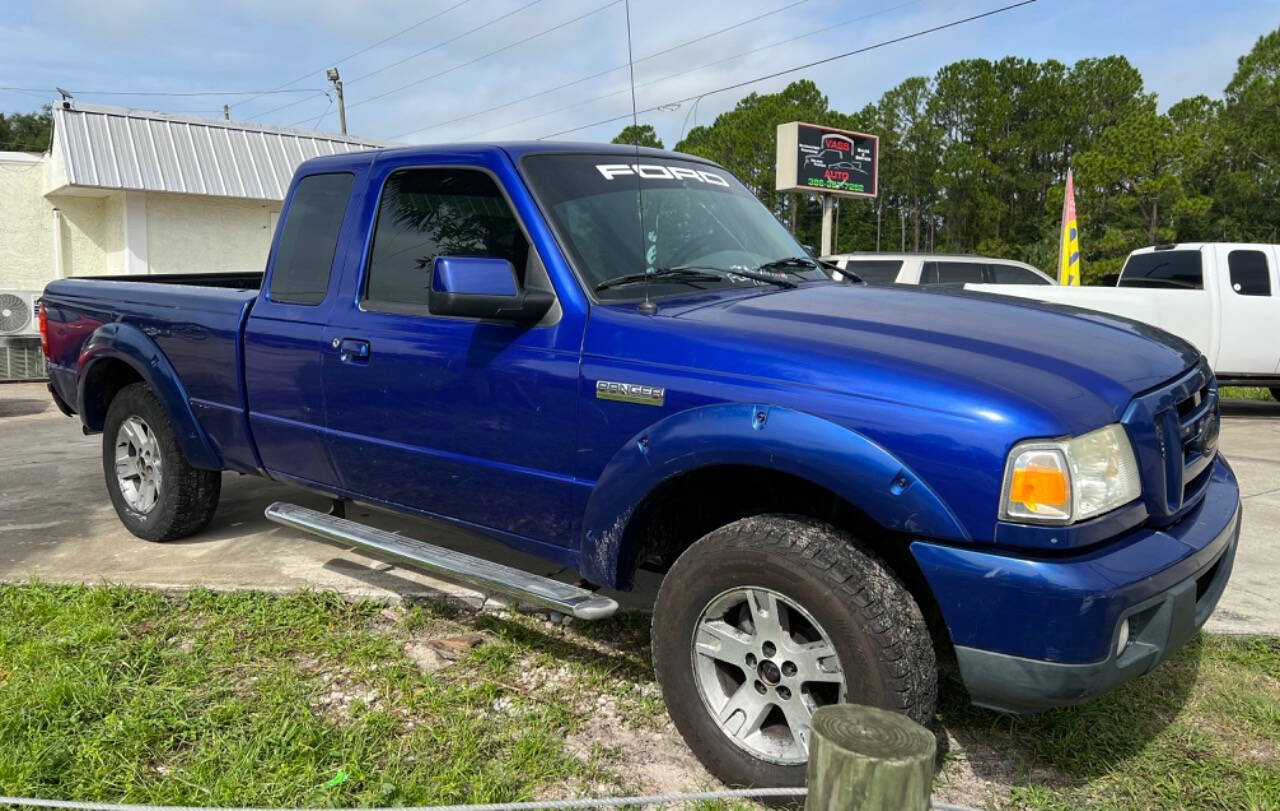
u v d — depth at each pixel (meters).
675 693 2.75
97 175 13.63
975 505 2.25
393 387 3.45
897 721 1.64
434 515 3.53
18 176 15.23
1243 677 3.33
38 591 4.05
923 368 2.42
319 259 3.89
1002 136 59.38
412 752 2.85
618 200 3.36
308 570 4.40
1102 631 2.21
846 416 2.40
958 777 2.77
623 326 2.88
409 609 3.94
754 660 2.61
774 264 3.62
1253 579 4.34
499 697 3.24
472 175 3.39
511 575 3.12
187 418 4.42
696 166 3.94
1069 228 15.85
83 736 2.88
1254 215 48.69
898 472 2.31
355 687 3.28
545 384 2.99
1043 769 2.80
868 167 22.08
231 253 15.45
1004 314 3.01
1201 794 2.66
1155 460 2.44
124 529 5.15
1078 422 2.29
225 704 3.10
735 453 2.53
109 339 4.72
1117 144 40.69
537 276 3.11
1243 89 52.56
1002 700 2.33
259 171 15.24
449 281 2.84
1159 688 3.25
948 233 61.56
